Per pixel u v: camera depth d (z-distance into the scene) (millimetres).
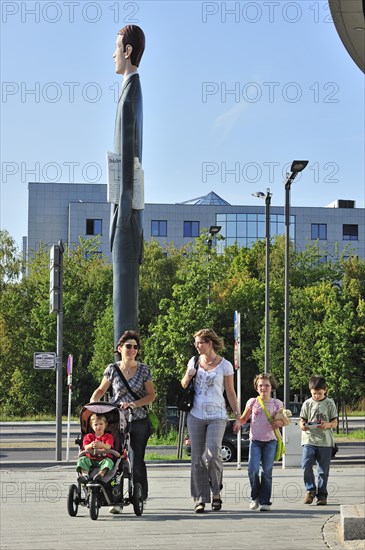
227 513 15609
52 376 86250
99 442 14633
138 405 15234
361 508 12773
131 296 31578
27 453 42438
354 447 45875
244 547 11531
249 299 84375
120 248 31688
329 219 137875
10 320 88438
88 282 90000
